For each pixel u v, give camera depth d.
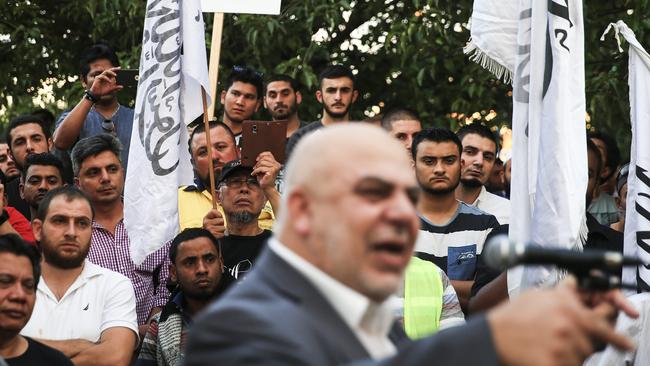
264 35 12.58
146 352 7.94
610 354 7.02
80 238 7.65
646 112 8.15
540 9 7.98
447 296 7.52
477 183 9.69
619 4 12.55
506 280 7.48
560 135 7.78
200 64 8.99
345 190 2.90
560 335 2.41
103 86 9.86
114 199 8.89
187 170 9.15
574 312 2.43
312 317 2.92
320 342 2.88
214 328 2.83
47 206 7.68
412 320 7.35
